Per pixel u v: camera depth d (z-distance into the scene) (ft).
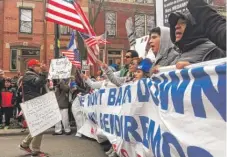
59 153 24.20
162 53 14.46
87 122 30.09
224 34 9.78
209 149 8.21
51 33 86.02
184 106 9.41
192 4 10.80
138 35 92.17
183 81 9.61
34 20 85.40
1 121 38.50
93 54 26.48
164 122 10.80
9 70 83.15
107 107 20.40
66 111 33.94
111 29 90.99
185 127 9.36
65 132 33.81
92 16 82.99
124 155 16.39
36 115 22.79
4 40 83.25
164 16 23.32
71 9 24.84
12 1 84.02
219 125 7.86
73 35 36.65
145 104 13.26
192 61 11.08
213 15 10.40
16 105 39.09
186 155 9.37
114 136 18.33
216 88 7.91
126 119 15.56
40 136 23.22
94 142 28.45
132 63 19.34
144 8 94.22
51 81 35.96
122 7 92.22
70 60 35.60
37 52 85.61
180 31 11.71
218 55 11.10
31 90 23.71
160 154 11.30
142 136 13.67
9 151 25.26
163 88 10.98
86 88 35.55
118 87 18.45
